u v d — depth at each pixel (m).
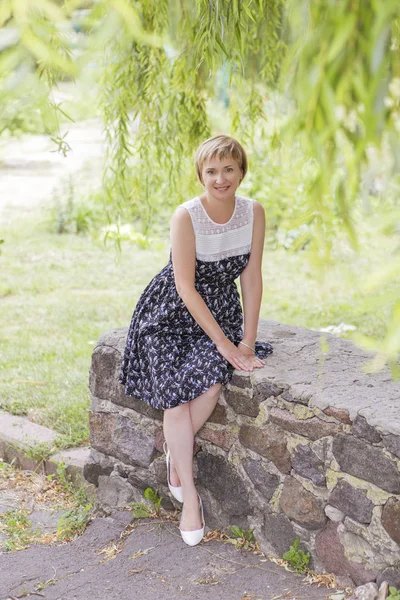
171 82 4.18
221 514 3.20
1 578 2.98
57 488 3.91
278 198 9.59
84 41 1.50
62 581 2.94
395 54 1.34
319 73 1.32
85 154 14.60
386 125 1.32
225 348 3.07
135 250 9.75
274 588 2.77
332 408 2.69
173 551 3.10
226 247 3.13
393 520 2.55
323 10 1.39
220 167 3.00
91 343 6.24
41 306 7.42
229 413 3.10
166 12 3.46
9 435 4.27
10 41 1.42
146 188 4.62
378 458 2.56
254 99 4.41
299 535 2.89
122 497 3.60
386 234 1.33
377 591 2.58
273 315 6.99
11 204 11.89
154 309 3.23
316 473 2.79
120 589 2.85
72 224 10.63
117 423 3.56
